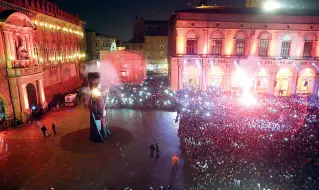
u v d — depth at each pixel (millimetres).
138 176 18547
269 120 26500
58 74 45125
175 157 19062
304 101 37312
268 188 15086
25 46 32125
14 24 28906
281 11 43844
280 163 17672
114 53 59281
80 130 28078
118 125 29609
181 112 31453
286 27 42250
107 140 25047
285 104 34812
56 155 21984
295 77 44062
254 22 41969
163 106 37281
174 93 42000
